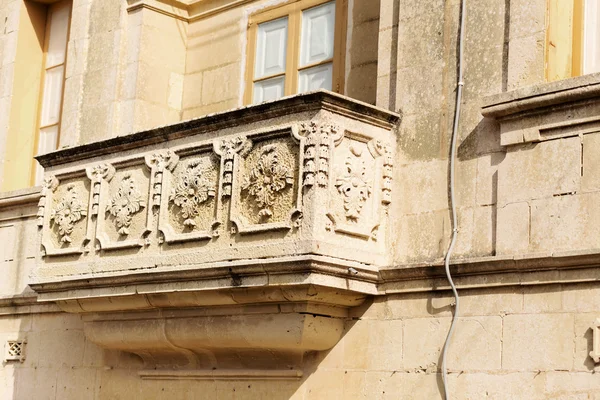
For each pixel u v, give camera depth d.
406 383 11.40
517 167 10.91
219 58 15.77
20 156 17.61
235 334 12.37
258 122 12.11
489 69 11.45
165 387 13.91
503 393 10.54
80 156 14.20
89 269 13.68
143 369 14.20
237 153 12.21
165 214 12.95
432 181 11.69
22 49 17.83
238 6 15.70
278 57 15.02
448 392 10.95
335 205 11.45
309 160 11.37
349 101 11.61
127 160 13.57
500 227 10.91
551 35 11.15
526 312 10.52
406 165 11.97
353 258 11.54
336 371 12.05
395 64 12.46
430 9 12.13
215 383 13.27
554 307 10.33
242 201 12.08
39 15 18.09
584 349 10.02
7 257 16.75
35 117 17.81
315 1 14.63
